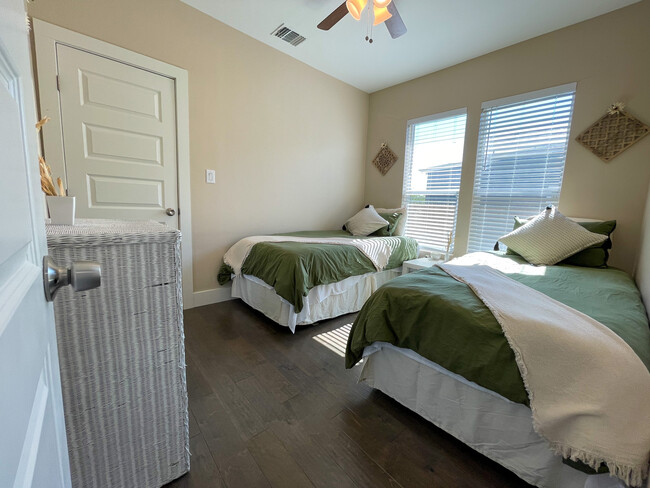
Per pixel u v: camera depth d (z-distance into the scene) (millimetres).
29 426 336
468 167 3145
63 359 800
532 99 2688
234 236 2984
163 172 2453
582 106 2430
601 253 2092
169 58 2363
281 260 2254
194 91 2537
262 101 3014
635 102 2201
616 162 2295
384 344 1501
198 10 2475
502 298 1258
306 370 1805
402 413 1462
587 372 891
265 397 1549
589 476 919
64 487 521
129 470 957
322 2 2324
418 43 2797
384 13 1893
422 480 1108
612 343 931
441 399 1298
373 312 1458
